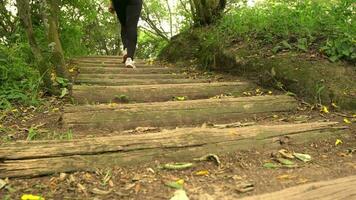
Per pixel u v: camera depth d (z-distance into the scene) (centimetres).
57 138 278
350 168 253
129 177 228
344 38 434
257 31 532
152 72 576
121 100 389
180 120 340
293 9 533
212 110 356
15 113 346
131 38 562
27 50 505
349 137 316
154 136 263
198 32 692
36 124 317
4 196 196
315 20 485
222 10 698
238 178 232
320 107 380
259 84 454
